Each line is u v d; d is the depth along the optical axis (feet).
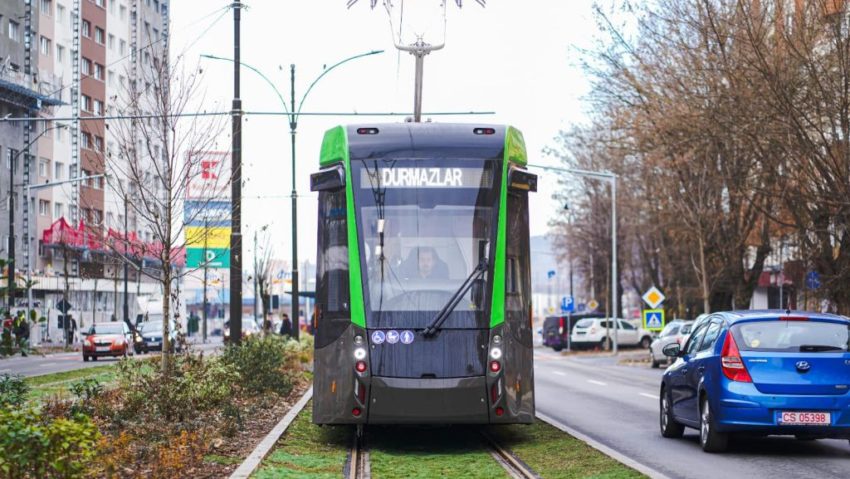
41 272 236.84
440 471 41.78
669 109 116.98
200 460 41.73
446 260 48.39
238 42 84.38
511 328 48.32
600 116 147.54
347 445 51.52
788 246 131.34
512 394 47.80
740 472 42.19
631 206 184.75
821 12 97.09
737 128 103.65
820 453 48.70
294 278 136.77
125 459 40.45
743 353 46.75
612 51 124.77
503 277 48.52
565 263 305.73
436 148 49.85
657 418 67.46
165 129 68.18
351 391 47.26
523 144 53.36
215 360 68.23
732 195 130.52
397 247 48.42
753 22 98.02
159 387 56.13
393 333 47.32
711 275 160.45
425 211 48.93
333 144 51.85
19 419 27.58
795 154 99.30
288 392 81.20
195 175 70.85
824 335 46.93
